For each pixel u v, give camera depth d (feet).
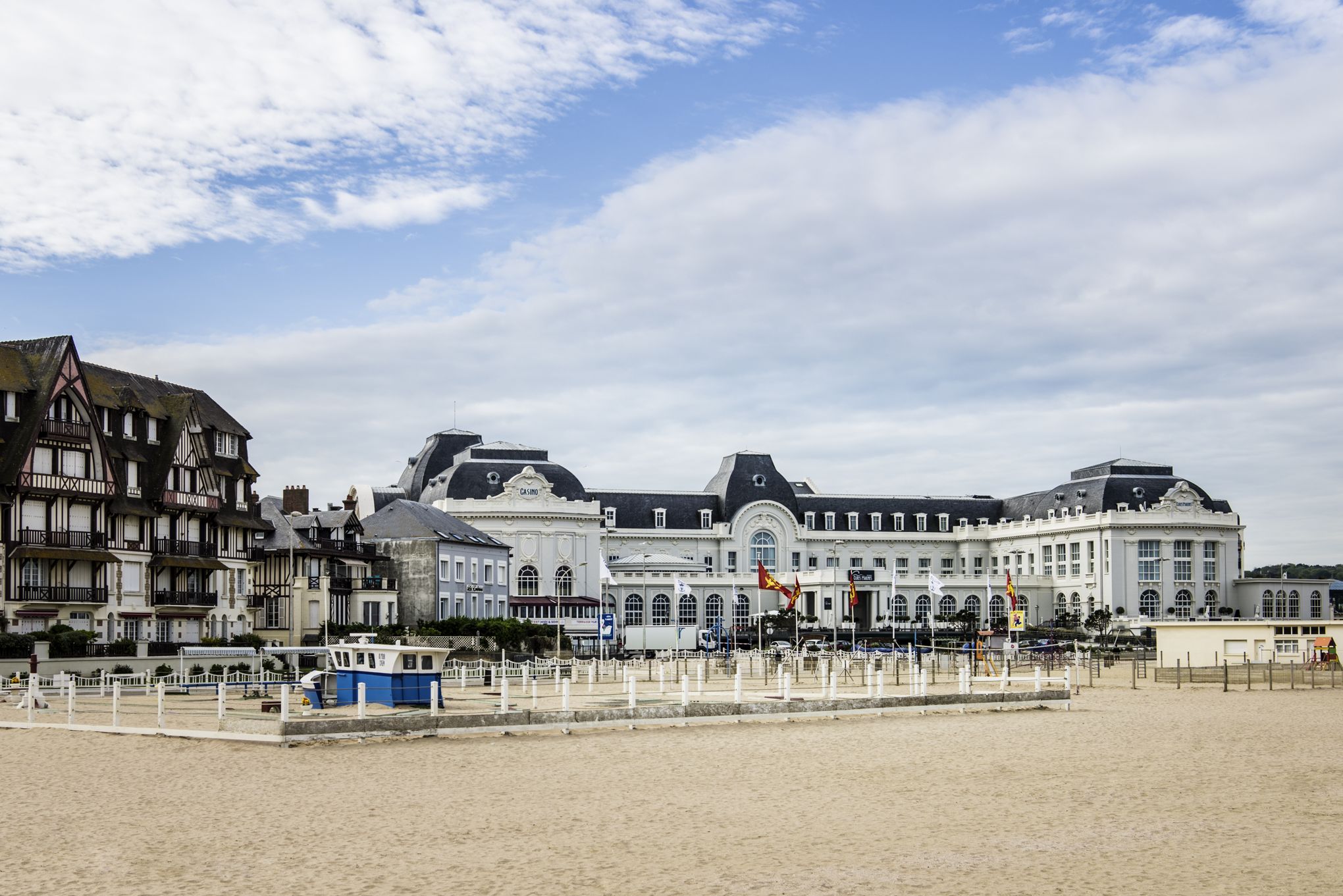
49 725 169.27
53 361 274.98
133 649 269.03
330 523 394.73
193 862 93.20
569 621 498.69
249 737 155.22
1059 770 138.10
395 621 407.03
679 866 92.22
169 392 335.88
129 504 293.02
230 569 331.77
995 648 414.21
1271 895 84.48
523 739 162.91
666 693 240.12
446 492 558.56
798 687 262.26
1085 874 89.71
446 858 94.79
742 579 616.80
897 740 165.07
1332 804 116.06
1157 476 618.03
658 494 642.63
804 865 92.58
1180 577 600.39
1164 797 120.26
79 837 101.45
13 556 260.62
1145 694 258.16
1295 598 601.62
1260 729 180.86
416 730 161.07
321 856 95.04
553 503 561.84
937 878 88.84
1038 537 640.99
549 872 90.63
